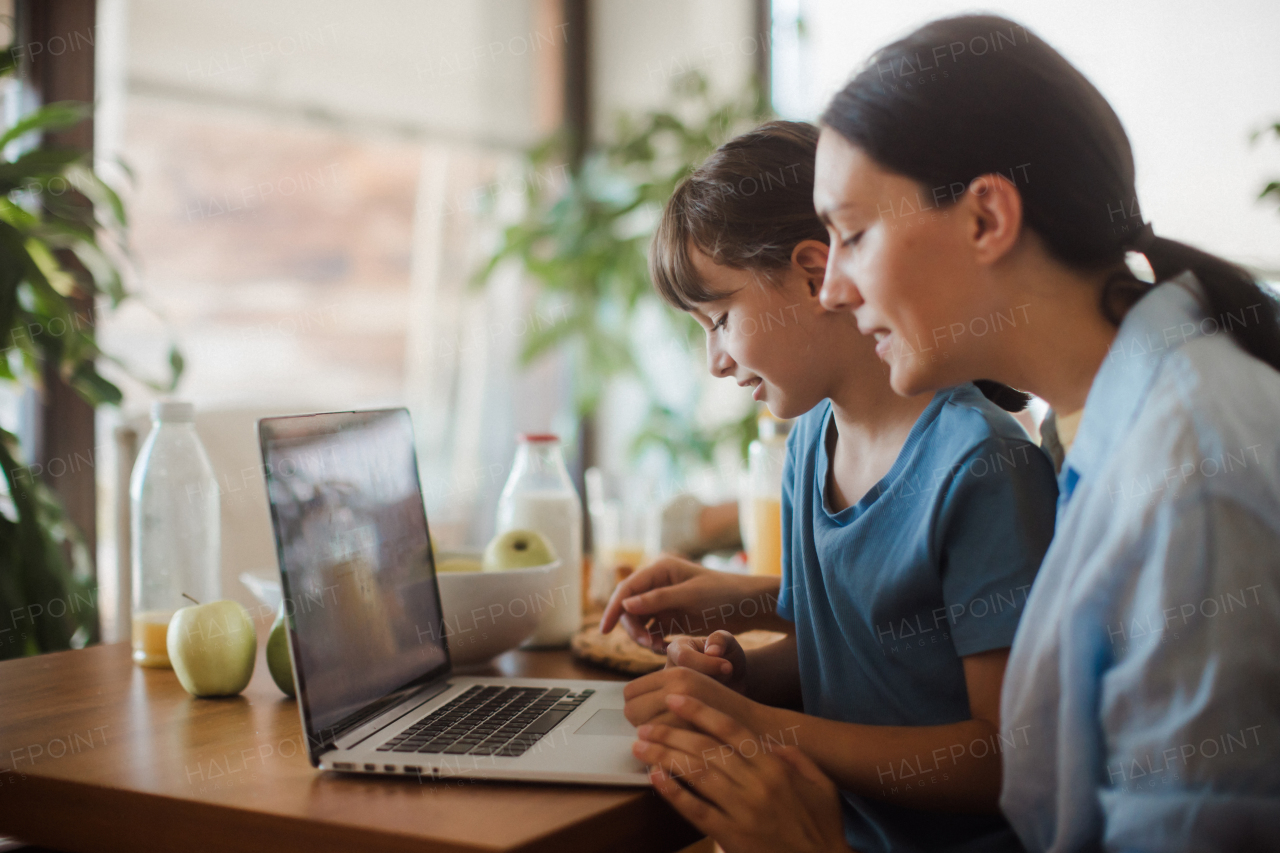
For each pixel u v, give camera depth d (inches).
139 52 96.3
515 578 37.0
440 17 120.2
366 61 114.0
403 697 31.4
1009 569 27.7
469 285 118.7
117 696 34.4
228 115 104.2
